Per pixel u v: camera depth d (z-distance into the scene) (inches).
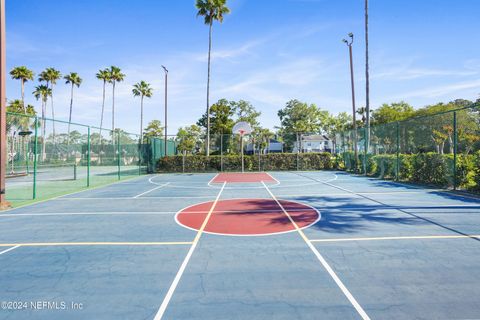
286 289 147.4
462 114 476.7
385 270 169.0
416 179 616.4
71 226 281.9
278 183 659.4
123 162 1286.9
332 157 1104.2
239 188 573.3
